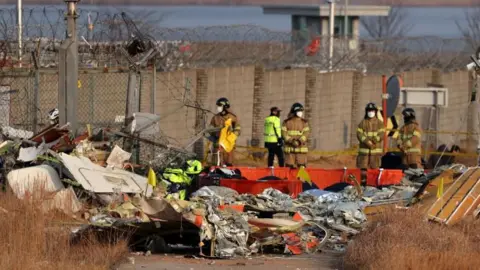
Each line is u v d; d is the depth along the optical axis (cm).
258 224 5612
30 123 7994
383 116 10406
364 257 5050
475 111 8269
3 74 7950
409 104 10612
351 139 12912
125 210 5559
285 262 5294
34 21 7919
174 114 9900
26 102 8131
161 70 10344
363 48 14512
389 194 6900
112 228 5362
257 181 7031
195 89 10425
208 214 5488
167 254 5444
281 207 6209
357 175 7744
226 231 5456
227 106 9344
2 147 6581
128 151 7162
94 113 8850
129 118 7362
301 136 9456
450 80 14375
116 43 8244
